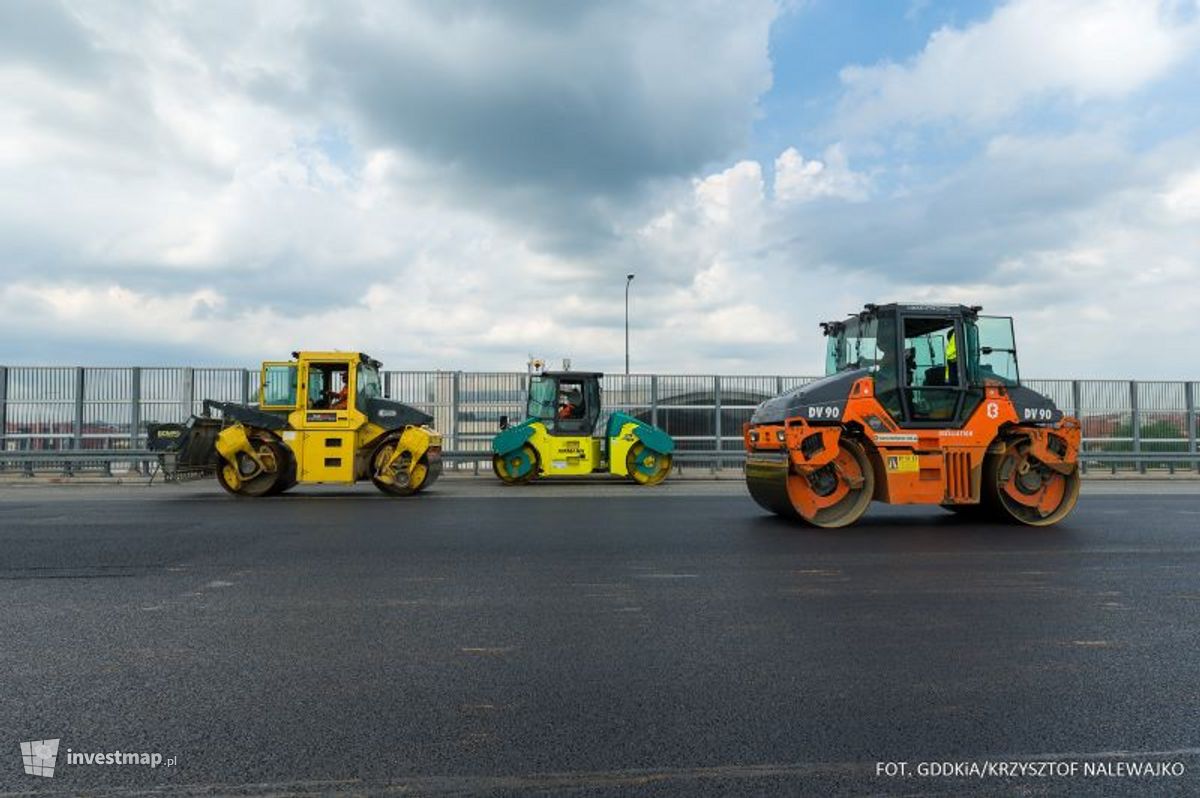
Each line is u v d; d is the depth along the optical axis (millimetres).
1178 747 3186
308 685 3855
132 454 18922
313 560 7242
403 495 14977
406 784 2844
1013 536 9094
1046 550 8023
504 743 3186
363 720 3418
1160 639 4707
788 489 9797
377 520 10430
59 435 20031
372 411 15273
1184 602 5680
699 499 13953
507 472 17938
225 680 3926
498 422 21188
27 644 4527
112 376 20266
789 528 9672
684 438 21938
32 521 10250
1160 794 2805
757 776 2908
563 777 2895
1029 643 4613
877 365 10523
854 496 10008
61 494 14922
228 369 20531
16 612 5266
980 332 10641
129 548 7930
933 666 4176
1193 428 23547
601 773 2928
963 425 10242
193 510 11781
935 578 6508
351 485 17875
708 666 4160
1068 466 10156
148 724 3377
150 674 4016
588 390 18281
